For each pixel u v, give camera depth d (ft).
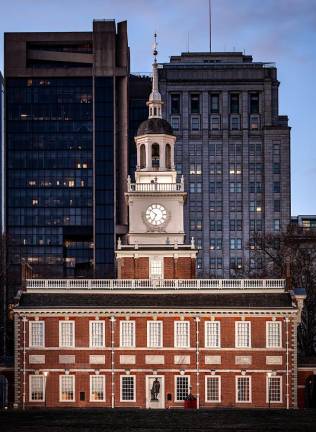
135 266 517.96
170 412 390.83
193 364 482.28
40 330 484.74
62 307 483.10
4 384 537.24
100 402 481.87
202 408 453.99
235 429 316.40
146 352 483.10
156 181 531.91
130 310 483.10
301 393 488.02
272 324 484.33
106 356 483.10
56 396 481.87
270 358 482.28
